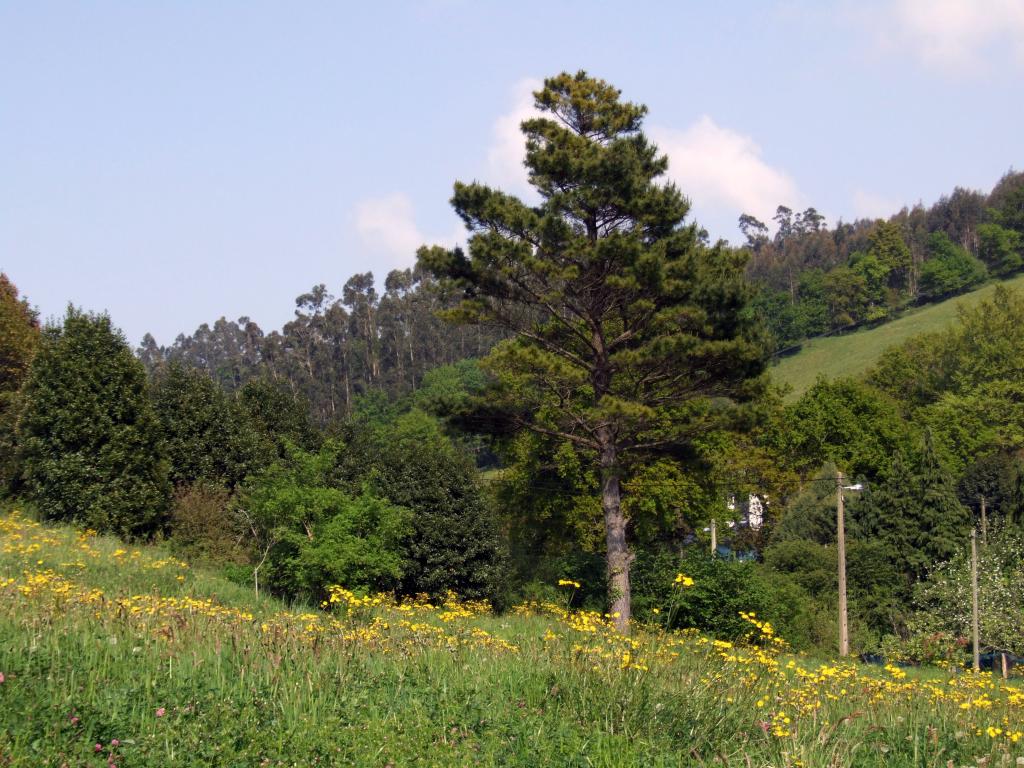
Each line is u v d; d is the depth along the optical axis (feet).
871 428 176.55
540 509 114.93
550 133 90.27
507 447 114.93
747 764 22.67
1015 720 31.71
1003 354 225.76
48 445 85.81
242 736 22.11
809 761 23.18
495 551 96.84
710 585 84.99
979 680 42.55
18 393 94.89
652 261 79.87
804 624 96.99
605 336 96.02
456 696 27.43
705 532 127.44
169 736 21.45
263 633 33.73
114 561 68.18
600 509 111.75
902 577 124.57
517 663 32.27
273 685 26.94
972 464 189.98
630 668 29.25
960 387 228.02
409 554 93.97
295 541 72.23
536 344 90.27
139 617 35.24
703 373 86.48
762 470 154.51
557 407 88.33
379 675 29.71
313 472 76.89
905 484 134.82
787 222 603.67
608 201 85.40
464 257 87.15
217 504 87.51
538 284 86.12
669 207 85.71
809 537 140.67
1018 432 209.77
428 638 36.63
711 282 84.58
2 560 59.82
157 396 99.60
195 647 30.48
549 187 87.51
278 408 111.75
